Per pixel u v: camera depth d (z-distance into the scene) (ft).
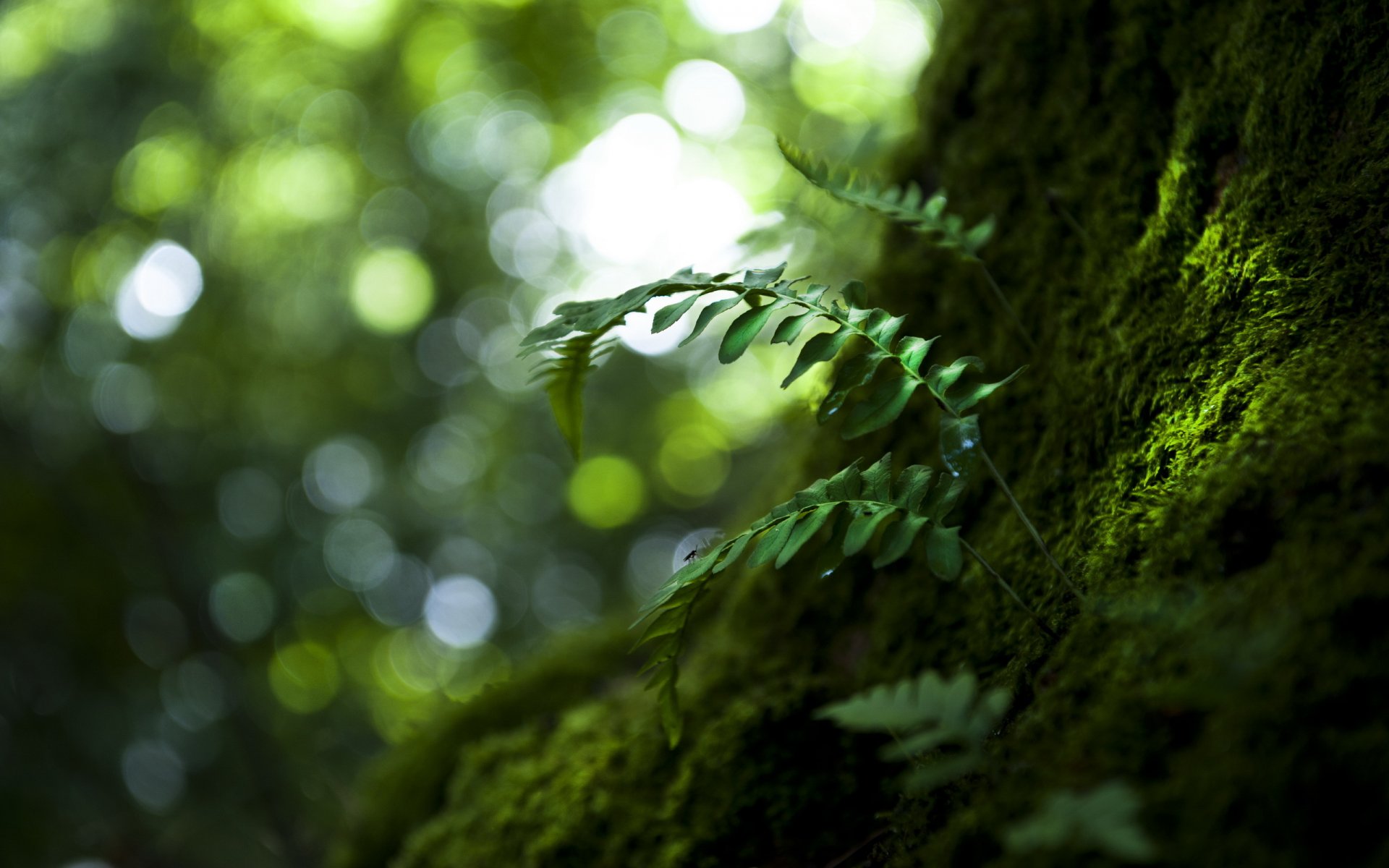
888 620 6.53
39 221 30.68
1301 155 5.18
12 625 32.32
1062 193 6.66
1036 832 2.99
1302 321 4.75
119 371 35.55
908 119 9.41
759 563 4.60
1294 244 4.99
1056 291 6.45
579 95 33.47
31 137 30.07
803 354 4.78
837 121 24.26
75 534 33.68
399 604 42.37
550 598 43.73
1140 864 3.11
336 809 20.72
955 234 6.14
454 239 41.39
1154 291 5.61
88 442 34.12
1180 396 5.11
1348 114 5.08
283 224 37.58
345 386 41.86
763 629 7.37
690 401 41.01
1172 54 6.26
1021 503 6.00
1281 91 5.35
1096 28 6.82
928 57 8.41
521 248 42.52
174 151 33.09
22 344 31.73
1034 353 6.44
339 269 40.24
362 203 39.70
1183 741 3.50
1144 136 6.30
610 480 42.73
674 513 43.16
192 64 32.14
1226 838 3.03
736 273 5.18
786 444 9.29
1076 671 4.28
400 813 9.48
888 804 5.74
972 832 3.85
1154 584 4.30
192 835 25.46
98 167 30.89
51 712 30.96
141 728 31.50
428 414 43.47
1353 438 3.99
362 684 38.73
